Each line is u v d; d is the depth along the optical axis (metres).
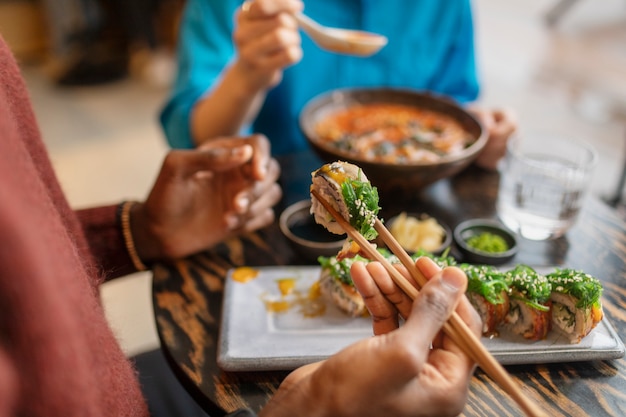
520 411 0.48
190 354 0.54
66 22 2.39
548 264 0.65
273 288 0.61
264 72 0.79
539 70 1.94
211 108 0.85
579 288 0.51
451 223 0.73
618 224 0.72
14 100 0.43
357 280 0.44
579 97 1.81
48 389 0.31
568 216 0.68
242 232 0.70
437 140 0.81
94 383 0.35
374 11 0.97
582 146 0.72
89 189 1.65
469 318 0.44
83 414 0.33
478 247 0.66
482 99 1.83
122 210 0.67
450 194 0.78
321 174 0.46
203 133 0.87
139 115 2.09
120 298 1.24
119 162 1.79
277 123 1.01
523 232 0.70
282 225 0.69
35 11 2.45
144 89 2.28
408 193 0.73
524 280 0.53
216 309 0.60
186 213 0.66
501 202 0.73
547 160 0.75
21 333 0.30
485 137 0.76
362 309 0.56
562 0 1.95
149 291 1.27
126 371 0.43
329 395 0.40
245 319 0.56
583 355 0.52
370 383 0.39
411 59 1.03
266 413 0.42
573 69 1.89
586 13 1.92
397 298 0.45
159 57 2.40
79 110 2.11
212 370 0.53
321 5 0.96
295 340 0.54
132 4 2.28
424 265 0.44
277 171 0.73
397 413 0.40
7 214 0.28
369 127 0.86
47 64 2.46
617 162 1.51
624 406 0.48
